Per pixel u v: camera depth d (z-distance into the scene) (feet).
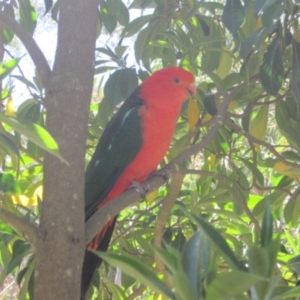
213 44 12.30
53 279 7.54
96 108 13.32
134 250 12.10
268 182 16.02
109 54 11.69
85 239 8.05
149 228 12.07
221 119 10.32
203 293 4.62
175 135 13.74
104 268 12.15
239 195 12.30
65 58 8.18
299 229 16.03
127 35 12.09
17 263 9.12
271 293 4.57
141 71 12.76
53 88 8.09
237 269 4.36
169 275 4.52
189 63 12.81
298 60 10.46
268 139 17.20
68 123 7.91
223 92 10.95
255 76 11.31
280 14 9.16
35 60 8.43
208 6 12.31
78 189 7.81
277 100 11.34
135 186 10.64
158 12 12.30
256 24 11.63
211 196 11.71
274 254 4.28
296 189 12.64
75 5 8.32
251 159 13.03
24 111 11.64
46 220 7.69
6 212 7.26
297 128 10.98
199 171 10.59
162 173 10.32
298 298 7.52
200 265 4.72
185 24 12.29
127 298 11.52
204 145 10.30
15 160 10.46
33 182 12.74
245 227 11.88
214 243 4.63
